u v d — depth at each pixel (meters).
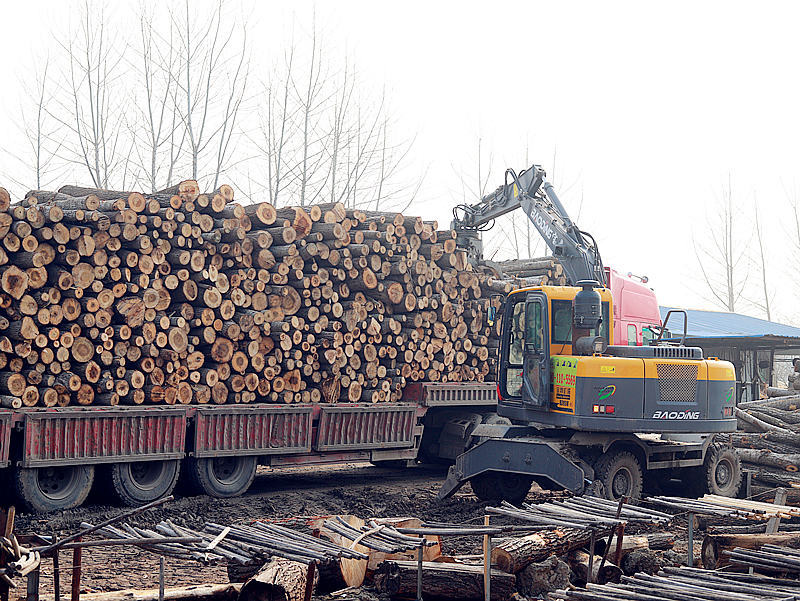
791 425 15.59
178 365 12.39
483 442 12.52
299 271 13.63
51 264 11.34
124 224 11.72
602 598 6.24
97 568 8.52
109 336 11.71
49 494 11.17
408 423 15.13
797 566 7.12
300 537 7.19
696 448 13.18
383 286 14.64
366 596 7.70
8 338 10.94
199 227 12.55
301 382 13.88
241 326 12.95
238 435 12.85
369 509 12.62
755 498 13.73
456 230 18.06
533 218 16.92
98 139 25.03
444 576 7.54
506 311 13.34
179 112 25.55
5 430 10.52
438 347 15.67
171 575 8.31
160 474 12.21
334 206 14.09
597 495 11.69
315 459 14.05
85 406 11.41
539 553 7.72
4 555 5.39
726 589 6.57
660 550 9.34
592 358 11.96
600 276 15.95
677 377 12.36
